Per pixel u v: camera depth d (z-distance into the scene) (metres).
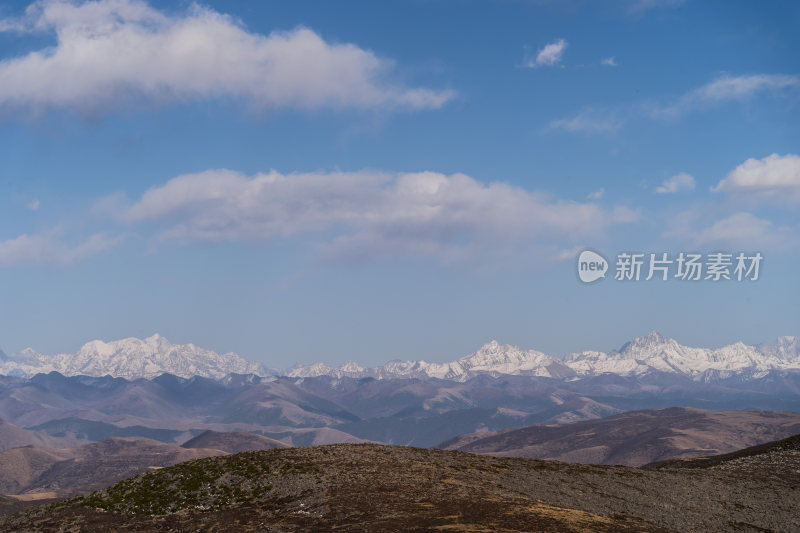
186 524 86.19
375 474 99.25
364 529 75.31
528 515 77.56
